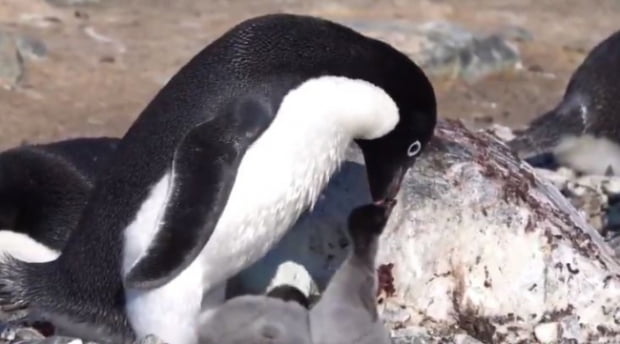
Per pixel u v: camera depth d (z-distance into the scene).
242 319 10.16
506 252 11.11
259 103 9.97
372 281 10.47
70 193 12.88
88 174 13.02
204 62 10.30
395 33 23.19
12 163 12.97
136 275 9.62
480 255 11.14
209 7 25.72
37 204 12.86
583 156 16.72
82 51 22.39
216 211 9.73
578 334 10.97
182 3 25.84
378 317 10.51
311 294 11.07
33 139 18.44
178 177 9.77
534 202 11.34
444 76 22.95
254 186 9.91
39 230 12.88
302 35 10.16
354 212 10.62
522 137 16.94
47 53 22.03
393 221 11.25
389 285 11.21
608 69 16.64
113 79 21.25
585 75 16.83
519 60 23.88
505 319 11.09
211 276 10.12
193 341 10.03
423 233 11.22
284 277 11.02
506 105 22.03
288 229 10.61
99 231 10.22
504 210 11.20
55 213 12.88
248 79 10.06
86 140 13.54
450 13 26.83
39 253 12.80
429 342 10.71
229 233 9.95
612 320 10.98
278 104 9.98
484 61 23.34
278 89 10.02
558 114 16.89
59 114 19.56
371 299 10.41
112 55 22.36
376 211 10.62
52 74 21.20
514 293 11.08
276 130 9.95
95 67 21.70
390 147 10.71
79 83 20.95
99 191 10.46
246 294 10.81
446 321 11.18
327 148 10.27
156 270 9.64
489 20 26.73
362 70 10.23
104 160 12.88
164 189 9.95
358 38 10.32
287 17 10.35
